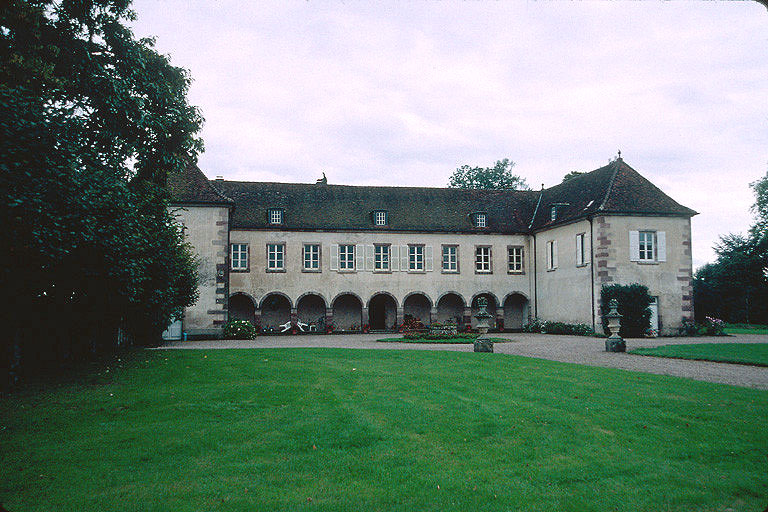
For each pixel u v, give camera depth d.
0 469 5.76
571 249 31.50
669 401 9.16
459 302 37.06
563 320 32.25
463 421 7.88
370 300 34.66
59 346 13.51
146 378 11.34
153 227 15.03
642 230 28.95
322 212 35.12
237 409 8.57
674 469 6.02
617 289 27.38
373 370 12.67
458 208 37.62
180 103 16.36
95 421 7.80
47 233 9.37
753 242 48.84
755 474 5.88
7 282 10.02
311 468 5.93
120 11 14.62
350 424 7.67
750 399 9.36
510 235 36.62
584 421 7.91
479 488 5.41
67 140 10.18
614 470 5.96
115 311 14.66
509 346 21.20
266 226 33.41
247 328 27.92
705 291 52.44
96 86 13.93
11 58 10.96
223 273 27.92
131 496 5.10
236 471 5.82
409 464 6.11
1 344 11.23
